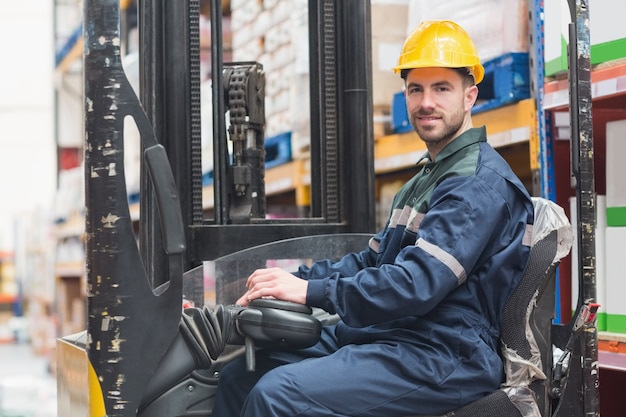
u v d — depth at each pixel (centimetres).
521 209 256
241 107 314
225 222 313
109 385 233
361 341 260
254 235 310
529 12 361
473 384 243
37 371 1137
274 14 517
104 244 235
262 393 240
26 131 1945
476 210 245
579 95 254
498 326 253
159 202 239
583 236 253
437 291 239
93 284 236
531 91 361
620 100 352
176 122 302
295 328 252
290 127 508
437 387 241
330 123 334
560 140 356
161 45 303
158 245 296
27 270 1526
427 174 273
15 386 648
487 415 243
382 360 244
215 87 312
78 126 955
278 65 516
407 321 254
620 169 325
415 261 242
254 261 302
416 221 261
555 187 354
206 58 605
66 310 973
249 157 319
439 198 251
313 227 321
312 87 341
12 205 1967
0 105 1884
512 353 250
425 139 269
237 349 282
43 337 1259
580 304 254
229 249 306
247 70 318
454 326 247
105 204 235
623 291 319
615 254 322
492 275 249
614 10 320
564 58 331
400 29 455
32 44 1864
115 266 234
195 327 256
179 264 240
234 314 261
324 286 252
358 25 332
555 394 256
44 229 1223
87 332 237
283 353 272
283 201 602
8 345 1565
